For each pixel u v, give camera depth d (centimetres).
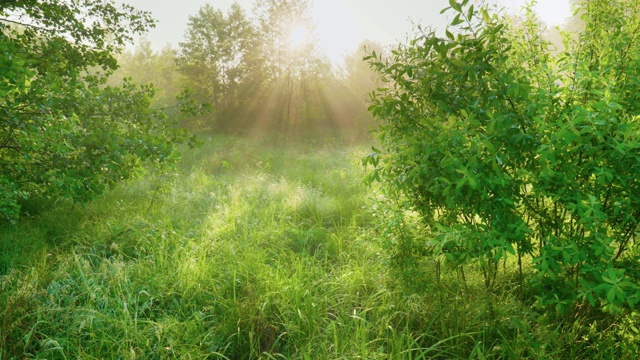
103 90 563
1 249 465
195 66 3384
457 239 272
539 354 271
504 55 288
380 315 343
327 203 678
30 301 336
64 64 698
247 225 559
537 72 298
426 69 300
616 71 286
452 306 334
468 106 281
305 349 301
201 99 3394
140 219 558
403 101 311
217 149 1435
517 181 279
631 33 291
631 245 298
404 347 301
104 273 391
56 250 467
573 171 265
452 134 265
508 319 303
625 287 253
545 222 299
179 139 597
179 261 429
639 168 250
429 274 348
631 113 266
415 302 338
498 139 280
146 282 387
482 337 312
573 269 290
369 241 441
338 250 499
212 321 336
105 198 694
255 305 342
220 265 434
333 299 363
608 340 283
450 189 285
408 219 373
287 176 970
